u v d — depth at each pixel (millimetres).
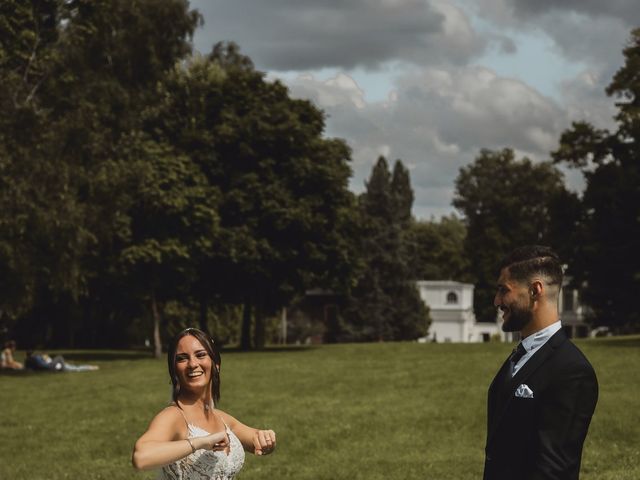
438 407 18297
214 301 50906
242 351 43656
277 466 13242
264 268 45094
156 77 41469
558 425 4836
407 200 113562
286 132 44656
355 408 18562
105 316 61438
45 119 32062
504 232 105250
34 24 34781
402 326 88812
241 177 44281
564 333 5062
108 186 34656
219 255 43469
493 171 110062
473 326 100438
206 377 5664
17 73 33938
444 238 120938
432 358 30328
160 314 65250
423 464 12992
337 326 90188
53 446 15469
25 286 31672
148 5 41812
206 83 45562
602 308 47938
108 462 13961
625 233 44312
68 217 30969
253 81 46594
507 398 5027
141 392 22562
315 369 27391
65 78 35125
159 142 43906
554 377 4891
